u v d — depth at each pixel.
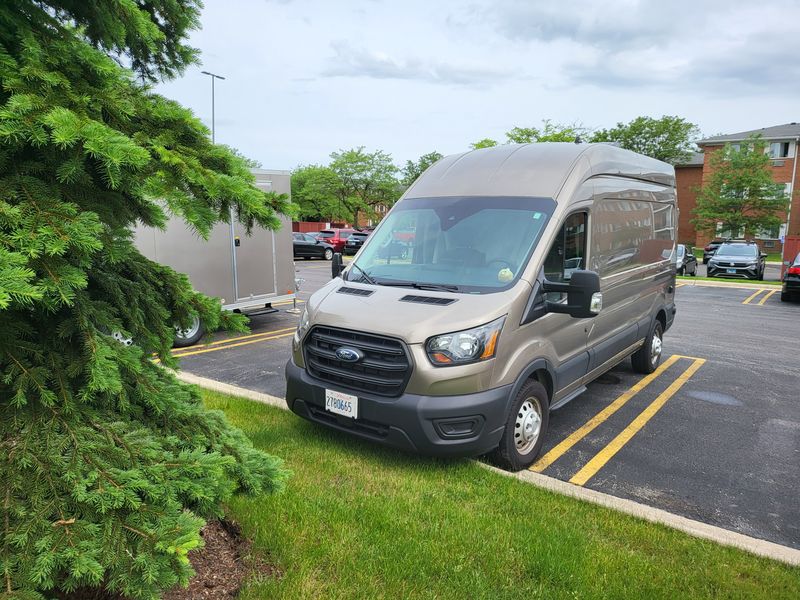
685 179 49.25
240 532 3.12
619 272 6.05
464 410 3.91
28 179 2.00
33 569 1.70
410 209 5.36
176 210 2.22
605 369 6.05
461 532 3.27
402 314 4.16
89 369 2.16
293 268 10.65
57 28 2.44
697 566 3.07
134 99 2.52
